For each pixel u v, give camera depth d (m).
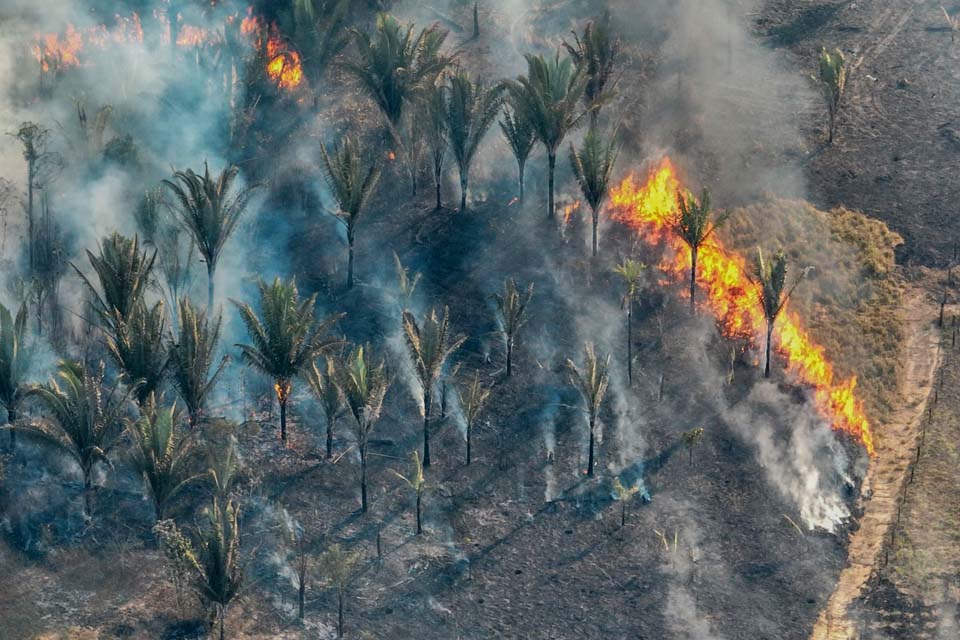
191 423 72.75
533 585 65.44
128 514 67.81
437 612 63.53
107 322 73.69
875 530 69.25
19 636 60.09
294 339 72.12
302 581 62.50
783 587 65.56
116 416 68.31
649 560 67.12
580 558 67.19
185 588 62.66
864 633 62.56
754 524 69.56
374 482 71.44
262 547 66.44
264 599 63.47
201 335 72.12
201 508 68.44
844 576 66.25
